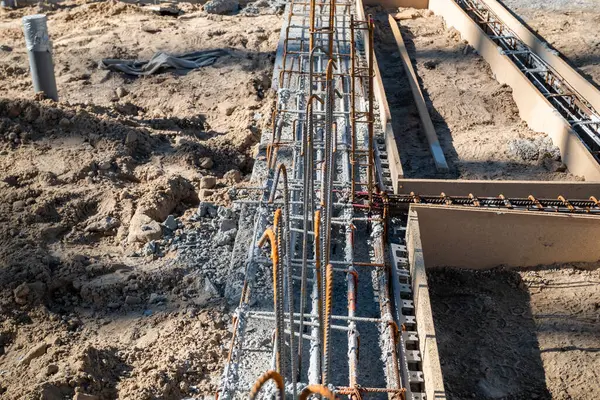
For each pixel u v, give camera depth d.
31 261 7.24
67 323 6.61
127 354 6.25
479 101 11.94
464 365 6.90
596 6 16.20
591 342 7.15
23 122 9.94
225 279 7.30
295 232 7.55
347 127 9.65
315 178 8.46
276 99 10.81
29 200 8.25
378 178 8.95
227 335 6.57
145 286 7.11
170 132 10.52
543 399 6.52
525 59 13.14
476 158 10.21
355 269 7.32
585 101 11.38
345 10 14.21
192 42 14.09
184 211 8.63
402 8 16.52
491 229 7.93
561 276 8.04
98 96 11.82
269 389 5.51
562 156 10.11
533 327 7.38
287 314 6.30
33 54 10.46
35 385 5.66
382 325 6.25
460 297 7.82
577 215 7.84
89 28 14.98
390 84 12.70
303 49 12.39
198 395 5.91
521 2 16.44
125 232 8.00
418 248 7.12
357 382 5.93
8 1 16.41
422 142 10.72
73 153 9.37
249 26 15.03
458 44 14.30
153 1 16.62
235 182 9.30
